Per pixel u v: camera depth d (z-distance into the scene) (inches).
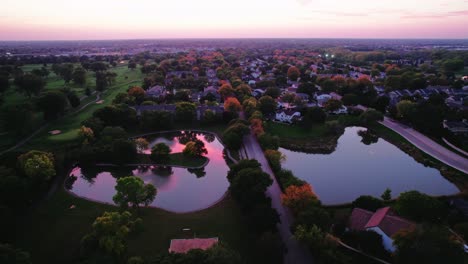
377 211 2358.5
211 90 7249.0
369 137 4827.8
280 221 2317.9
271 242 1935.3
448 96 6692.9
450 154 3971.5
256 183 2556.6
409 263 1755.7
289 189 2524.6
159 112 4945.9
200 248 1895.9
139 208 2711.6
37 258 2074.3
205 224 2444.6
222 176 3454.7
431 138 4539.9
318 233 2016.5
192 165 3641.7
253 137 4434.1
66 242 2241.6
